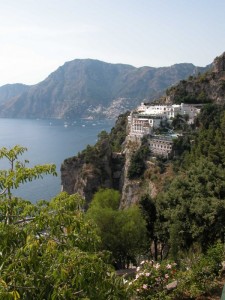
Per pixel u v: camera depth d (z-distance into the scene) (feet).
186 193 105.50
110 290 28.81
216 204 93.86
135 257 153.69
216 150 232.12
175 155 346.95
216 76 478.59
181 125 414.21
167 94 539.70
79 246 29.30
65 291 25.03
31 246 25.36
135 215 153.38
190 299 49.06
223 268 56.85
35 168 35.06
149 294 47.96
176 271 53.36
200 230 95.35
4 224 27.45
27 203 32.37
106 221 150.41
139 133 405.80
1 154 36.42
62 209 29.09
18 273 25.13
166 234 128.88
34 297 26.30
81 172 365.20
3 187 33.63
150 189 317.22
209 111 398.21
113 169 395.96
